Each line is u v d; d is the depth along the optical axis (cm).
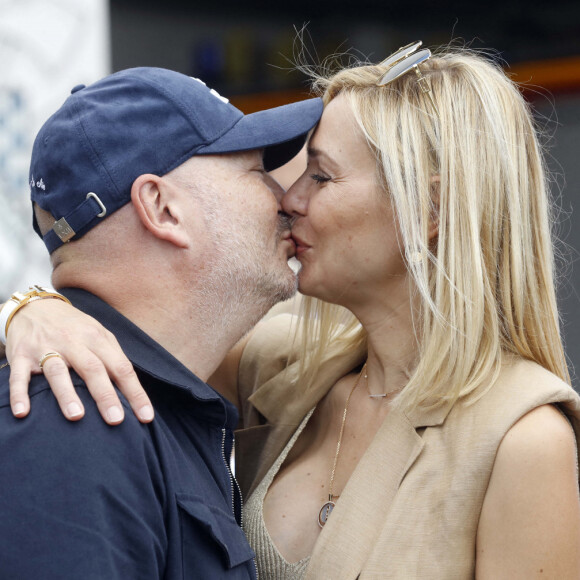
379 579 198
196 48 780
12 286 404
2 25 409
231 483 212
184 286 206
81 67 410
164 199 204
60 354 182
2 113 409
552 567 192
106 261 204
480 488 197
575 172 648
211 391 202
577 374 627
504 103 218
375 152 220
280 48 762
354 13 736
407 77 224
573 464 196
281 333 271
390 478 211
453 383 207
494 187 213
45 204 206
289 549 224
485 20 683
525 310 219
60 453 169
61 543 164
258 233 215
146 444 179
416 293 223
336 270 227
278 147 236
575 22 639
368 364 242
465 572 198
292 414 248
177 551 182
